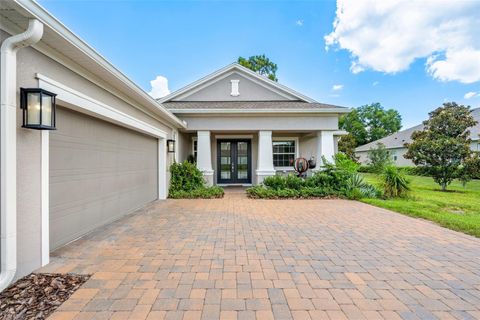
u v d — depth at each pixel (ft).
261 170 31.45
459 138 40.42
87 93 13.15
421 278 9.19
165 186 26.99
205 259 10.77
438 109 43.93
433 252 11.77
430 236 14.20
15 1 7.32
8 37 8.47
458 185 47.06
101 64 12.20
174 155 30.25
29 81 9.27
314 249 12.10
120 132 18.33
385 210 21.44
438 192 37.58
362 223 17.08
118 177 18.04
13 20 8.45
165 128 27.20
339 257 11.13
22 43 8.36
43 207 9.84
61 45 10.11
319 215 19.49
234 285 8.56
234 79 39.29
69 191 12.67
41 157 9.75
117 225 16.22
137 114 19.84
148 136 24.08
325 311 7.14
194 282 8.75
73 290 8.11
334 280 8.98
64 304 7.32
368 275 9.40
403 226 16.31
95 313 6.93
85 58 11.37
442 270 9.86
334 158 31.19
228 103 37.14
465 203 26.40
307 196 27.84
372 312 7.12
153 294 7.93
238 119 31.58
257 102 38.24
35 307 7.16
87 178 14.24
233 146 40.14
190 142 40.65
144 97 18.02
